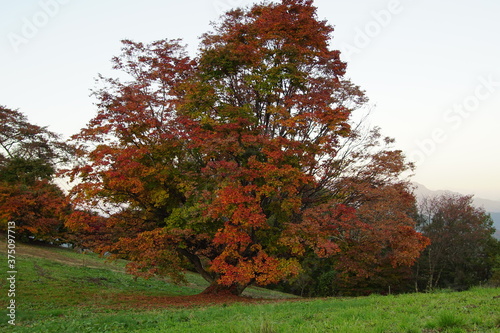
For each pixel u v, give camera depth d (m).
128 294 20.23
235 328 7.74
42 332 10.36
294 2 19.27
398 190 18.02
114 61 19.72
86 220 17.70
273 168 15.34
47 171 41.31
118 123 16.61
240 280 15.58
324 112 16.86
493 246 45.34
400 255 16.61
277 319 9.58
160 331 8.97
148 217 19.42
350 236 18.16
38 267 24.17
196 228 16.67
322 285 40.09
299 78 17.25
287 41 18.28
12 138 43.84
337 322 8.08
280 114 16.98
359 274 18.23
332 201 16.72
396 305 10.23
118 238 18.78
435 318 7.62
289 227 16.28
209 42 19.06
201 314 11.34
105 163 16.45
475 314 7.82
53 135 45.00
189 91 17.50
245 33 18.88
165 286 27.41
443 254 39.41
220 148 15.67
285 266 16.17
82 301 17.41
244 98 19.17
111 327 10.33
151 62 19.91
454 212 39.69
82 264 30.72
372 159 18.80
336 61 19.55
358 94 19.31
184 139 16.81
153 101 18.03
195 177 17.28
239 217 14.66
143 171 16.53
